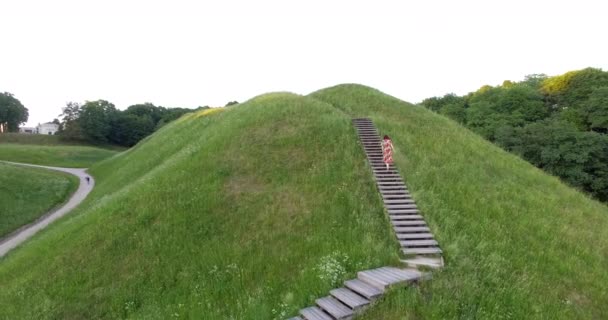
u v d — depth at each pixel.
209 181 17.78
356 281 9.88
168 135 41.25
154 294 11.22
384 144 18.89
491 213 14.64
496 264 10.74
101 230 14.89
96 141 109.25
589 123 53.00
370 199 15.83
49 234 19.64
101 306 11.02
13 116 119.19
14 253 20.39
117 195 21.17
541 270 11.30
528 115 59.38
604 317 9.74
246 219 14.58
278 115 25.44
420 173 17.72
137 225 14.70
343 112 29.69
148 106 137.12
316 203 15.28
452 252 11.17
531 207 16.50
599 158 41.34
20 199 34.03
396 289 9.03
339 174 17.73
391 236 12.52
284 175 17.92
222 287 11.05
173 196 16.64
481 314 8.45
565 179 41.59
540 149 43.72
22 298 11.99
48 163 64.44
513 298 9.30
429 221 13.43
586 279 11.31
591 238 14.62
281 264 11.69
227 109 41.09
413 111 32.94
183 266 12.27
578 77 63.16
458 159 20.72
